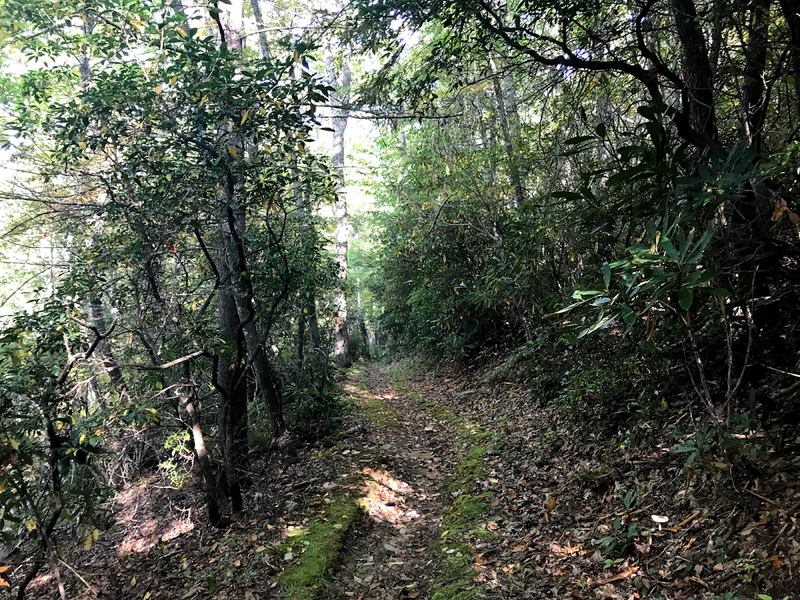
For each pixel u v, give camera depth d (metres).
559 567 3.48
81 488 3.95
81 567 5.64
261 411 8.46
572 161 4.93
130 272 6.04
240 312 6.67
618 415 4.95
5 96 7.18
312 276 7.65
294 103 4.51
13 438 3.31
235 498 5.59
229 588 4.07
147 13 4.50
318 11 5.12
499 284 7.68
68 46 5.70
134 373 5.73
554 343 7.18
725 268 2.69
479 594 3.40
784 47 3.24
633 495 3.76
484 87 8.06
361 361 20.92
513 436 6.32
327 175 5.52
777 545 2.60
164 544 5.59
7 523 4.83
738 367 3.69
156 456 7.74
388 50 4.75
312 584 3.93
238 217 6.04
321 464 6.60
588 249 4.65
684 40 3.59
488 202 8.45
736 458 3.08
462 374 11.39
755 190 2.66
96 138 4.86
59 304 4.53
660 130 2.41
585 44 4.29
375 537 4.85
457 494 5.32
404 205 11.36
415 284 12.65
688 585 2.76
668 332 3.93
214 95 4.43
